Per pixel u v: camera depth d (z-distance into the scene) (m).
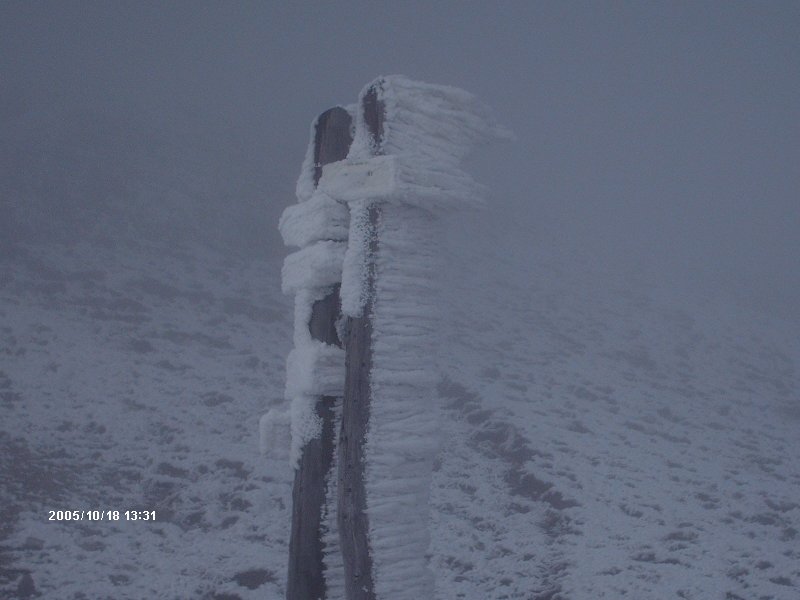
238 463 8.69
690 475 9.63
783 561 6.38
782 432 13.24
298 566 3.14
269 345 14.08
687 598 5.58
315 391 3.19
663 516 7.83
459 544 7.03
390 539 2.85
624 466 9.62
